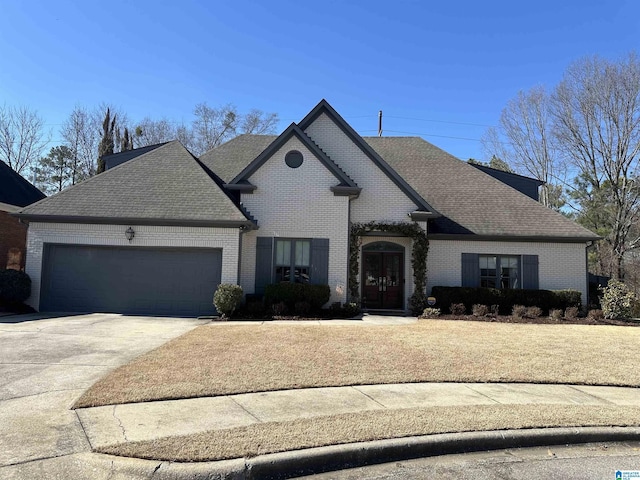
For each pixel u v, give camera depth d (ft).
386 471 14.21
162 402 18.89
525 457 15.49
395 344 32.04
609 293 51.96
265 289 48.62
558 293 53.72
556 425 17.22
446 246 57.00
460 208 60.70
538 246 57.06
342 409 18.54
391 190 55.52
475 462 14.99
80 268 47.83
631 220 94.79
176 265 47.91
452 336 35.96
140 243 47.26
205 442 14.61
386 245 57.52
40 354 27.17
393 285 57.36
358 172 55.93
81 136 134.62
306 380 22.52
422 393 21.31
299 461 13.91
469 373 24.84
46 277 47.42
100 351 28.30
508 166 125.90
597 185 102.12
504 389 22.50
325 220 52.29
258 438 15.05
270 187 52.60
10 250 65.87
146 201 48.52
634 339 36.65
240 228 47.78
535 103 119.85
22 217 46.26
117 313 47.09
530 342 34.24
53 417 16.85
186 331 36.58
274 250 51.96
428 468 14.47
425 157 71.31
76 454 13.76
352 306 49.29
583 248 56.95
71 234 47.29
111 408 17.97
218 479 12.96
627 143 93.97
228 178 60.23
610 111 95.55
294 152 52.95
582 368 26.71
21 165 129.59
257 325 40.01
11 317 41.88
